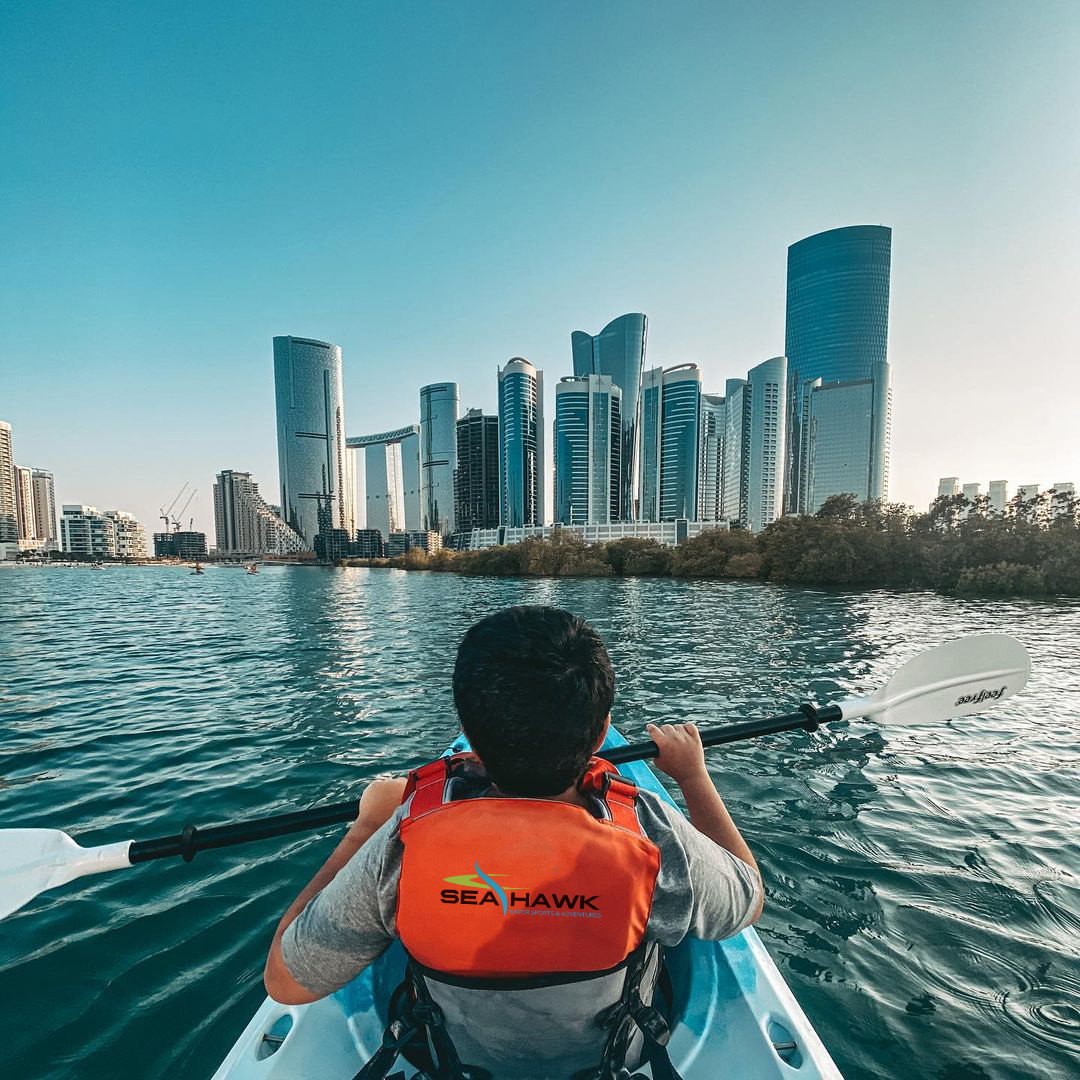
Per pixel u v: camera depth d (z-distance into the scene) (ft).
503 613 3.68
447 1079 3.66
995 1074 7.63
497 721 3.21
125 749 21.74
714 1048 5.48
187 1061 7.96
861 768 18.62
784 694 29.09
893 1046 8.07
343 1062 5.32
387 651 45.29
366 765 19.76
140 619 72.79
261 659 41.86
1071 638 49.39
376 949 3.49
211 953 10.15
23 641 52.39
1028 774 18.08
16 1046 8.23
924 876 12.38
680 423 550.36
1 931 10.80
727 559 165.89
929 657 9.91
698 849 3.56
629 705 27.07
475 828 3.18
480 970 3.24
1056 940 10.28
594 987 3.37
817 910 11.20
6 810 16.74
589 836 3.20
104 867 6.08
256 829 6.07
